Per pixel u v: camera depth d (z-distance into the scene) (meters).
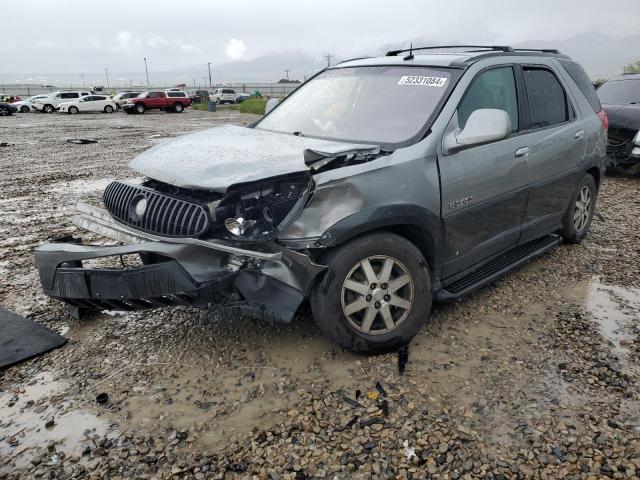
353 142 3.85
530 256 4.87
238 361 3.55
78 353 3.69
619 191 8.73
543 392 3.23
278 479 2.56
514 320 4.16
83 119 33.00
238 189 3.05
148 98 41.38
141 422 2.97
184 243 3.15
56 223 7.19
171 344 3.79
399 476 2.58
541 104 4.80
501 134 3.53
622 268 5.26
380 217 3.31
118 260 5.39
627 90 10.55
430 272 3.83
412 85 4.14
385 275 3.46
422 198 3.55
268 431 2.89
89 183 10.23
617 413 3.04
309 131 4.23
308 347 3.71
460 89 3.96
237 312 3.25
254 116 36.34
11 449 2.77
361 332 3.47
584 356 3.63
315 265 3.19
